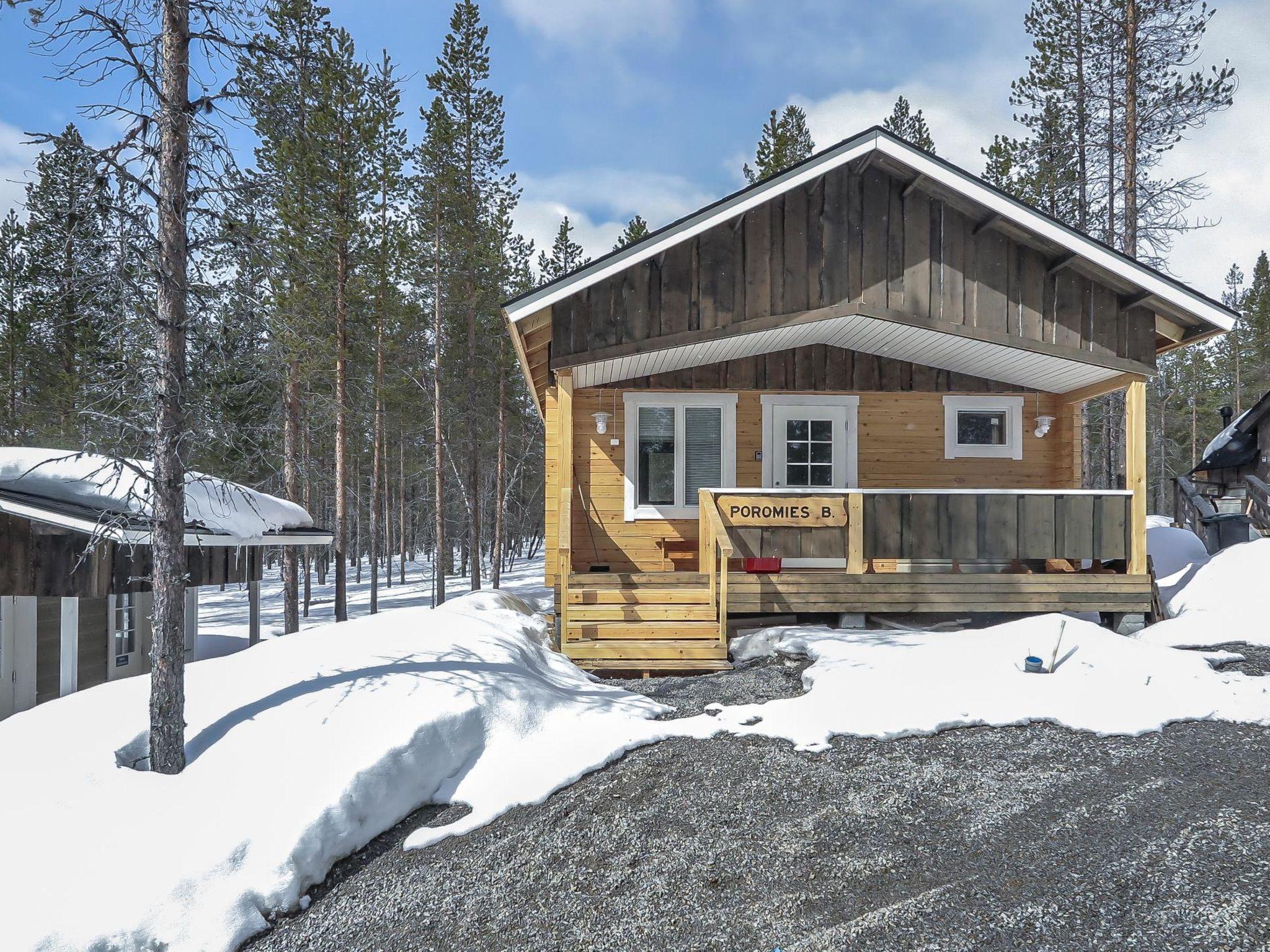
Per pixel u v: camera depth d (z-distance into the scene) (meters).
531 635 8.88
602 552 11.08
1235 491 17.45
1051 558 9.20
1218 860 3.90
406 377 25.62
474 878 4.44
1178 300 8.91
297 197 17.48
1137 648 7.17
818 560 11.09
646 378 11.20
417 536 48.94
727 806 4.94
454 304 25.22
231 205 6.12
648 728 6.17
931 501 9.19
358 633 7.60
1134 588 9.10
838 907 3.85
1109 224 19.81
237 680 6.50
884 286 9.04
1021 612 9.20
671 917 3.93
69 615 9.30
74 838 4.51
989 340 9.14
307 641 7.40
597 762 5.61
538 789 5.28
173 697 5.30
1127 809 4.54
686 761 5.59
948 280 9.14
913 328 9.41
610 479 11.17
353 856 4.77
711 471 11.24
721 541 8.52
